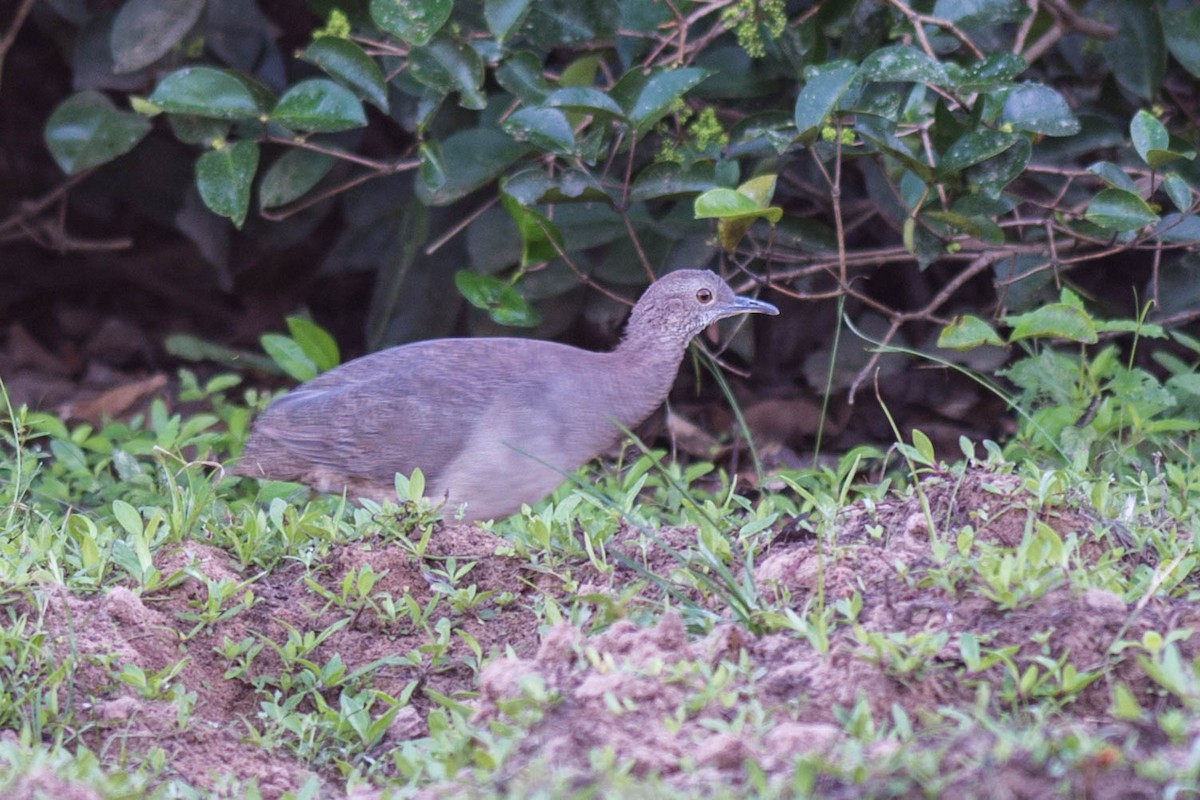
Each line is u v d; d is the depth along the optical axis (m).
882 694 6.40
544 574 8.51
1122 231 10.68
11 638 7.18
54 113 12.58
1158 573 7.25
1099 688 6.49
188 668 7.64
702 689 6.37
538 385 9.61
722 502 10.30
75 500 10.90
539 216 11.52
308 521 8.85
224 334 17.06
